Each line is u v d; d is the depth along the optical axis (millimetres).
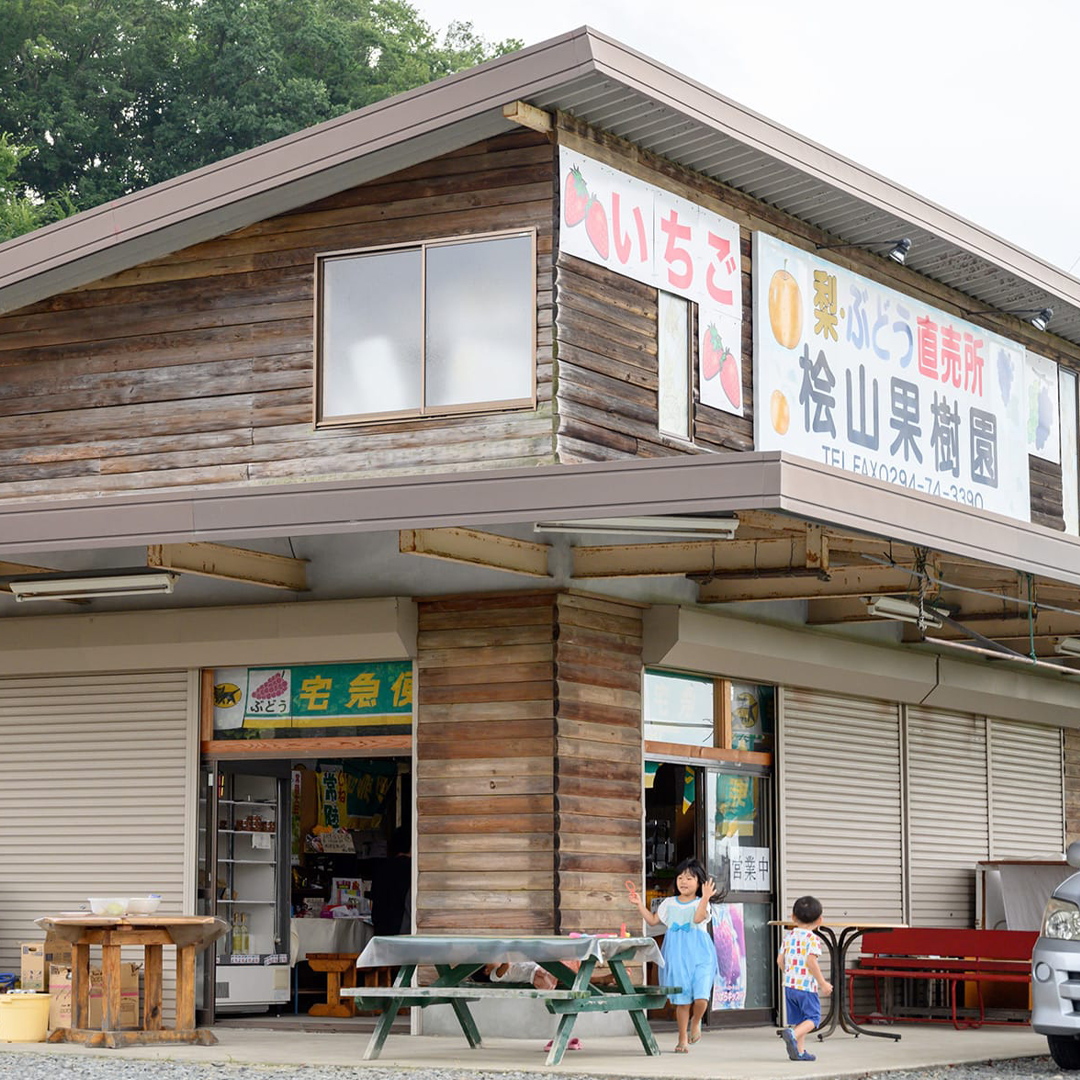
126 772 14352
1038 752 18906
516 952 11016
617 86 11977
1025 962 14750
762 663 14594
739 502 10188
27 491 14344
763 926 14828
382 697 13500
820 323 15258
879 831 16312
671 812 14031
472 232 12828
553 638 12883
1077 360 19906
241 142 40312
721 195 14188
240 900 14891
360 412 13141
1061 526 19188
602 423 12594
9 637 14641
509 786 12859
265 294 13648
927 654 16719
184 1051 11727
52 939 12969
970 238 16203
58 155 40125
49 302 14539
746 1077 10219
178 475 13766
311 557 13719
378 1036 11398
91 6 41750
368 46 44250
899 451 16219
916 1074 11180
